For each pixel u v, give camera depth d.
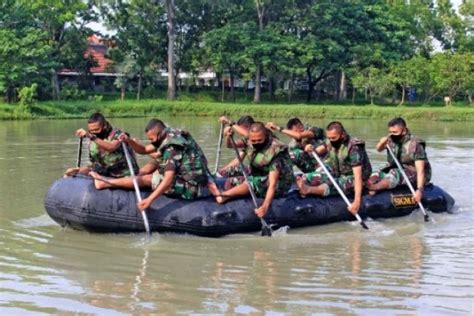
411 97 50.59
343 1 46.28
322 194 8.28
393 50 47.06
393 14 49.06
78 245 7.21
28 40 36.34
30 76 36.78
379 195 8.63
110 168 7.90
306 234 7.87
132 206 7.52
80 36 44.50
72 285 5.88
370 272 6.34
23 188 10.59
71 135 21.53
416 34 52.47
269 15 46.38
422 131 25.66
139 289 5.79
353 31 45.81
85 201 7.49
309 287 5.88
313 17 45.16
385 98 48.44
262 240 7.55
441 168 13.57
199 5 46.59
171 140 7.50
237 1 46.50
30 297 5.56
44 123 28.50
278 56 43.47
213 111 37.00
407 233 7.98
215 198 7.77
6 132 22.95
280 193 8.00
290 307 5.38
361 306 5.41
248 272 6.32
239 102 45.78
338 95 50.09
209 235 7.61
